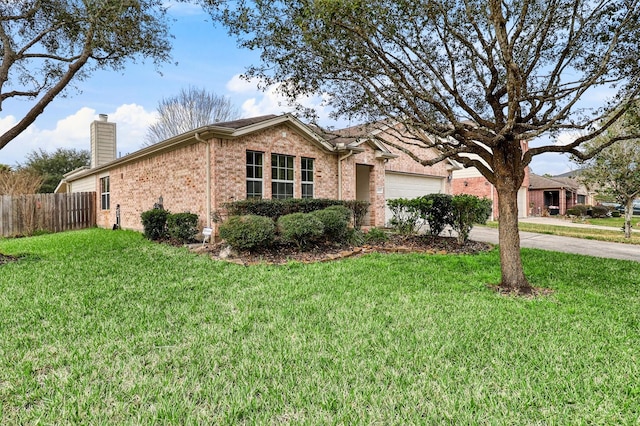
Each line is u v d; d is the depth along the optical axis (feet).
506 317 13.62
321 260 24.64
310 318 13.46
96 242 32.81
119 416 7.64
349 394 8.45
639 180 37.81
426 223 35.19
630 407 7.93
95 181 55.52
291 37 17.43
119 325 12.64
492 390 8.64
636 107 16.93
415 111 18.08
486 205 32.89
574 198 99.60
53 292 16.65
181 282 18.48
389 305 14.98
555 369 9.59
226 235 25.63
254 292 16.81
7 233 45.75
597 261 25.39
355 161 41.29
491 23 16.93
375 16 15.87
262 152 33.45
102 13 24.22
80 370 9.50
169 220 31.42
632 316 13.82
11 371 9.39
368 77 18.86
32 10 25.58
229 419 7.55
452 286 18.06
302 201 31.68
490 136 18.39
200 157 31.76
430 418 7.59
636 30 16.31
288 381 9.03
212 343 11.21
